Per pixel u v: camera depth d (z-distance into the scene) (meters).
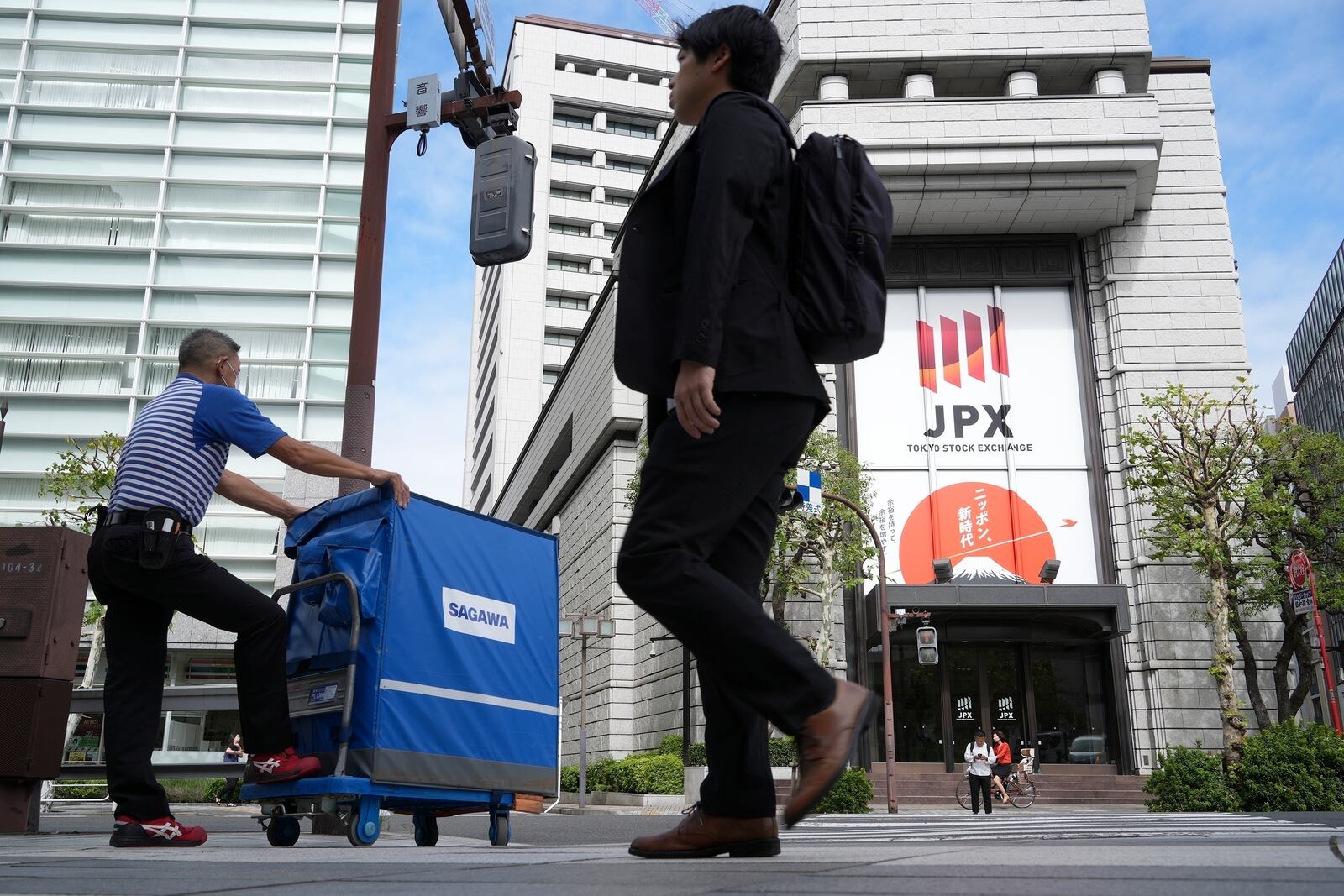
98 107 44.78
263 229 43.97
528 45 58.50
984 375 24.06
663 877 1.39
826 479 19.88
